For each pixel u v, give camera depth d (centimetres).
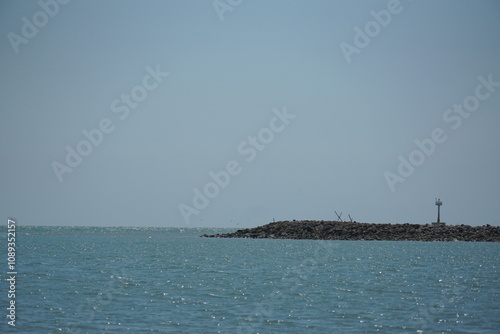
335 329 13038
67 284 19288
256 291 18075
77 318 13788
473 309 15350
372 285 19675
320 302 16188
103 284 19375
